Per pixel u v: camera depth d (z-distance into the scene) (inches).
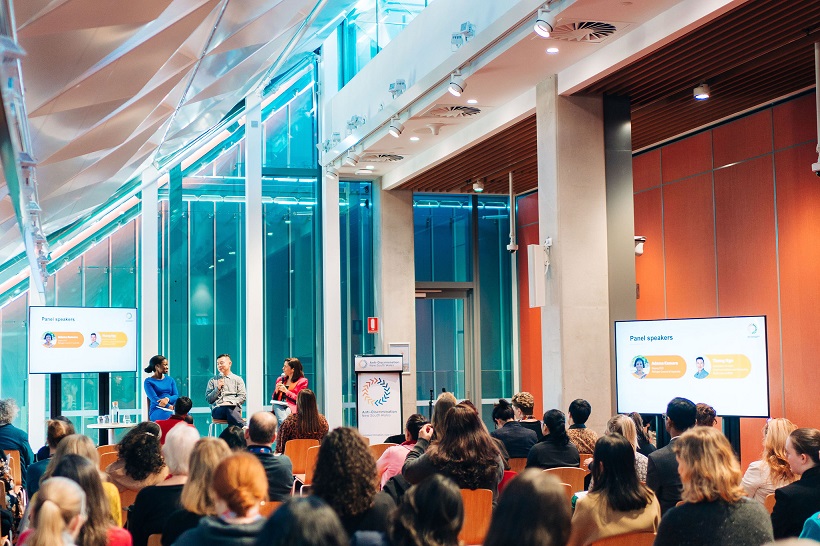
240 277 689.0
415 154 586.6
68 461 138.9
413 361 663.1
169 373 667.4
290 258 697.6
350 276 698.8
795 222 438.3
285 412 486.3
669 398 353.7
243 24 379.2
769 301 456.8
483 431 203.3
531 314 718.5
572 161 403.5
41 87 253.1
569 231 400.2
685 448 133.3
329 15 562.3
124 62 279.9
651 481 196.9
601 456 157.5
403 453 231.1
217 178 690.8
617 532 154.3
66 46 231.1
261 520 119.6
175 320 671.1
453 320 734.5
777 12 311.7
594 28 343.6
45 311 494.0
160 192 677.3
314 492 133.9
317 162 701.3
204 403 674.8
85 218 653.3
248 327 653.9
